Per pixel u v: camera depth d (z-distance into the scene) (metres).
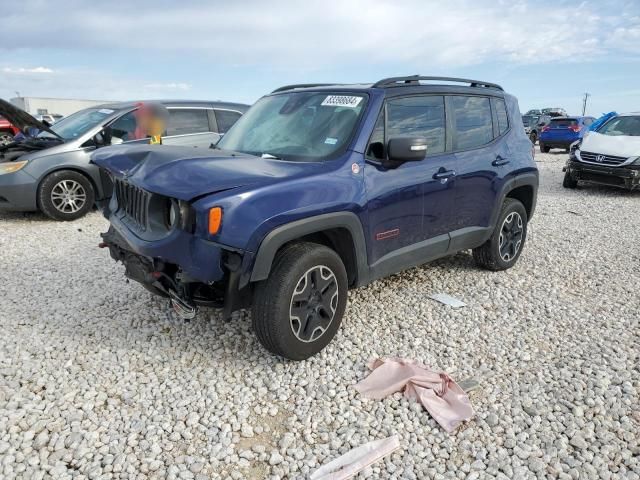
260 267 2.88
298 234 3.03
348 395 3.03
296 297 3.12
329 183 3.23
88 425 2.72
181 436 2.66
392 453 2.55
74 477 2.37
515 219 5.11
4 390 3.02
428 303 4.35
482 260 5.04
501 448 2.59
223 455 2.52
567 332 3.87
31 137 7.96
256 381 3.12
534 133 27.88
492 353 3.54
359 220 3.40
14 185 7.00
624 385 3.12
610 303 4.43
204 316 3.99
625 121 10.95
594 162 10.18
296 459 2.51
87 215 7.82
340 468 2.44
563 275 5.15
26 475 2.37
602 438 2.67
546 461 2.51
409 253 3.93
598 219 7.93
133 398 2.96
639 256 5.84
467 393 3.04
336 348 3.54
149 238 2.98
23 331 3.76
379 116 3.68
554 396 3.03
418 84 4.12
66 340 3.62
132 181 3.12
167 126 7.87
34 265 5.27
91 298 4.37
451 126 4.30
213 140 8.21
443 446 2.62
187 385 3.09
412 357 3.46
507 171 4.75
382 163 3.61
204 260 2.80
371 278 3.67
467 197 4.37
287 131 3.84
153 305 4.21
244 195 2.83
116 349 3.51
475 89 4.69
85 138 7.43
